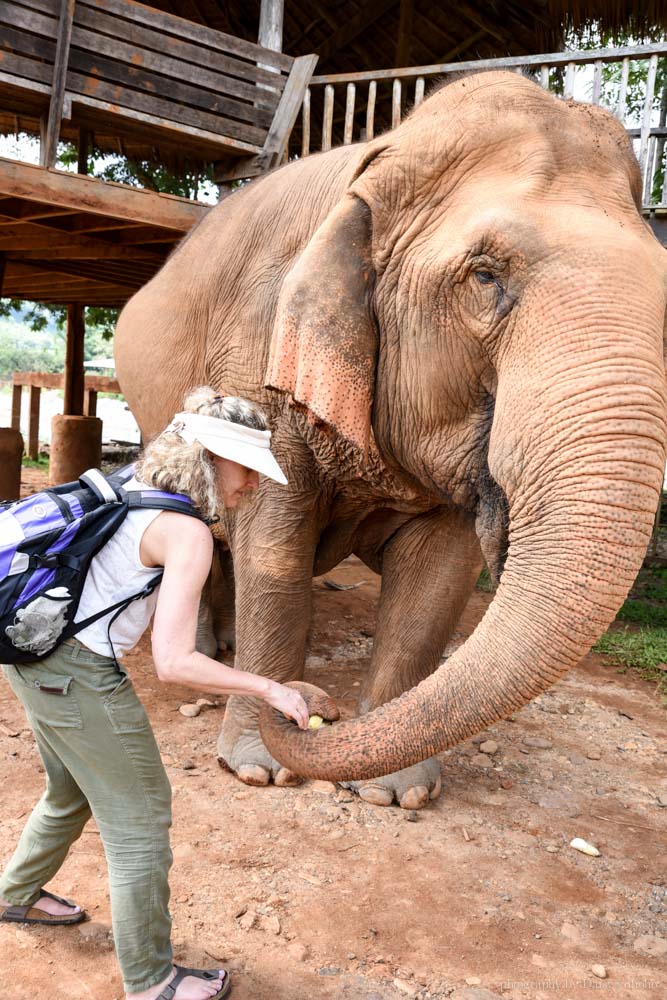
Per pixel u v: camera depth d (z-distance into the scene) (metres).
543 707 5.22
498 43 11.17
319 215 3.70
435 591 3.77
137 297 5.40
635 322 2.39
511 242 2.54
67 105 6.21
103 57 6.34
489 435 2.83
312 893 3.08
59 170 5.68
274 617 3.77
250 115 7.09
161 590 2.12
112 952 2.70
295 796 3.79
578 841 3.55
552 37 10.22
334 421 2.96
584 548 2.30
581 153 2.70
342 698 5.09
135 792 2.27
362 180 3.02
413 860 3.34
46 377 16.42
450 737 2.39
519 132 2.74
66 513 2.13
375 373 3.08
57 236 7.94
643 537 2.31
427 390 2.91
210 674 2.14
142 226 6.48
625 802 4.02
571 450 2.35
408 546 3.82
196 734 4.42
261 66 7.04
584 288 2.43
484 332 2.66
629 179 2.80
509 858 3.41
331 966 2.71
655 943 2.93
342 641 6.29
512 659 2.37
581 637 2.32
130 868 2.26
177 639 2.10
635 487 2.29
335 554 4.07
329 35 11.59
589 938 2.94
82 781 2.28
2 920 2.79
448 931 2.91
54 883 3.04
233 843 3.38
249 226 4.12
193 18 11.02
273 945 2.79
